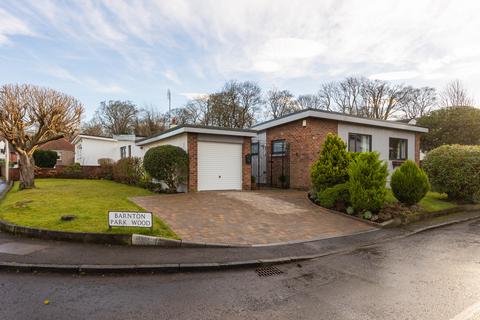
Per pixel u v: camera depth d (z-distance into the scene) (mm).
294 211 9031
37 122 13656
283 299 3629
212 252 5465
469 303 3477
